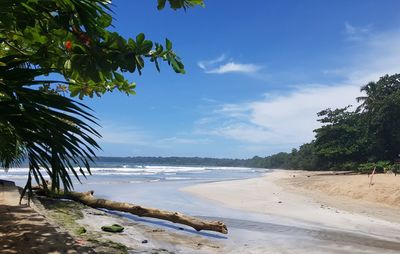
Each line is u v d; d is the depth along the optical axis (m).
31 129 2.83
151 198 20.00
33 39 3.82
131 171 65.62
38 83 2.85
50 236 5.27
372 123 44.94
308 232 11.84
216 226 11.17
